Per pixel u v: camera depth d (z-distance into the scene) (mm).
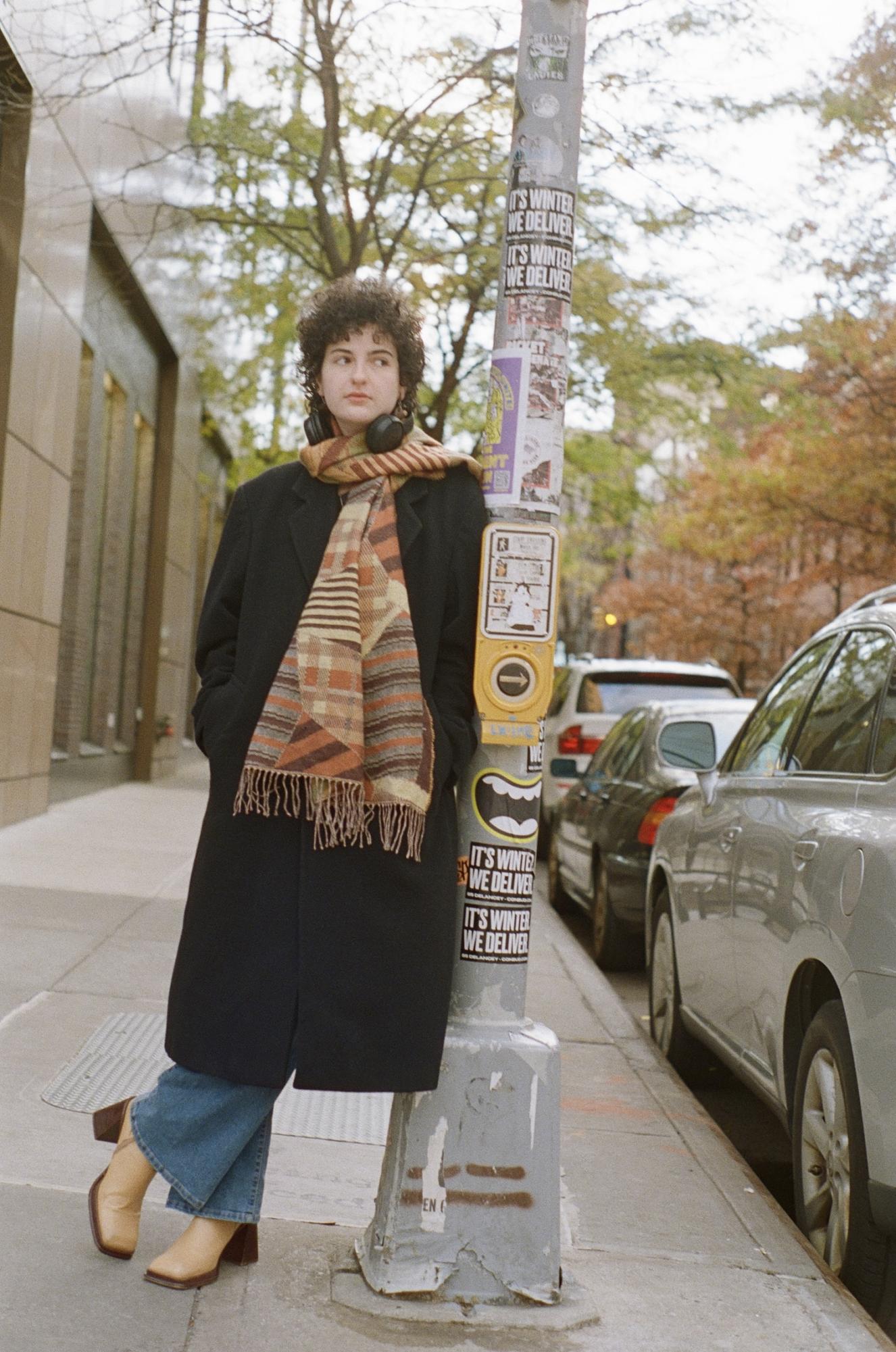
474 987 3186
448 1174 3113
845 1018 3654
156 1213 3496
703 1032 5379
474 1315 3051
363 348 3082
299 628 2896
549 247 3234
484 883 3186
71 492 14617
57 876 9133
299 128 13133
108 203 13477
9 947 6691
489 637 3135
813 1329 3184
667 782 7910
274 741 2863
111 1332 2846
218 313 19266
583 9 3283
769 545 27172
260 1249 3354
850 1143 3545
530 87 3266
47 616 11977
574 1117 4844
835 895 3799
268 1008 2900
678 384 15727
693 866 5637
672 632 40219
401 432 3049
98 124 12797
